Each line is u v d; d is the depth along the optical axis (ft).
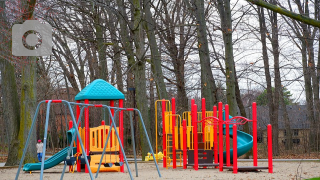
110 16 97.91
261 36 107.45
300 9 98.78
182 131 56.24
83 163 52.54
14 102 66.85
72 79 123.34
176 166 58.08
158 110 86.38
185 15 106.42
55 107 146.41
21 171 56.44
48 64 127.03
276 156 115.96
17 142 65.72
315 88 125.80
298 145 140.05
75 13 97.55
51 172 54.19
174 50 101.04
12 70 67.21
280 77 117.29
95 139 51.83
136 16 76.13
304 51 115.44
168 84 112.06
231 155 60.95
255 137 49.26
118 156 53.31
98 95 51.75
